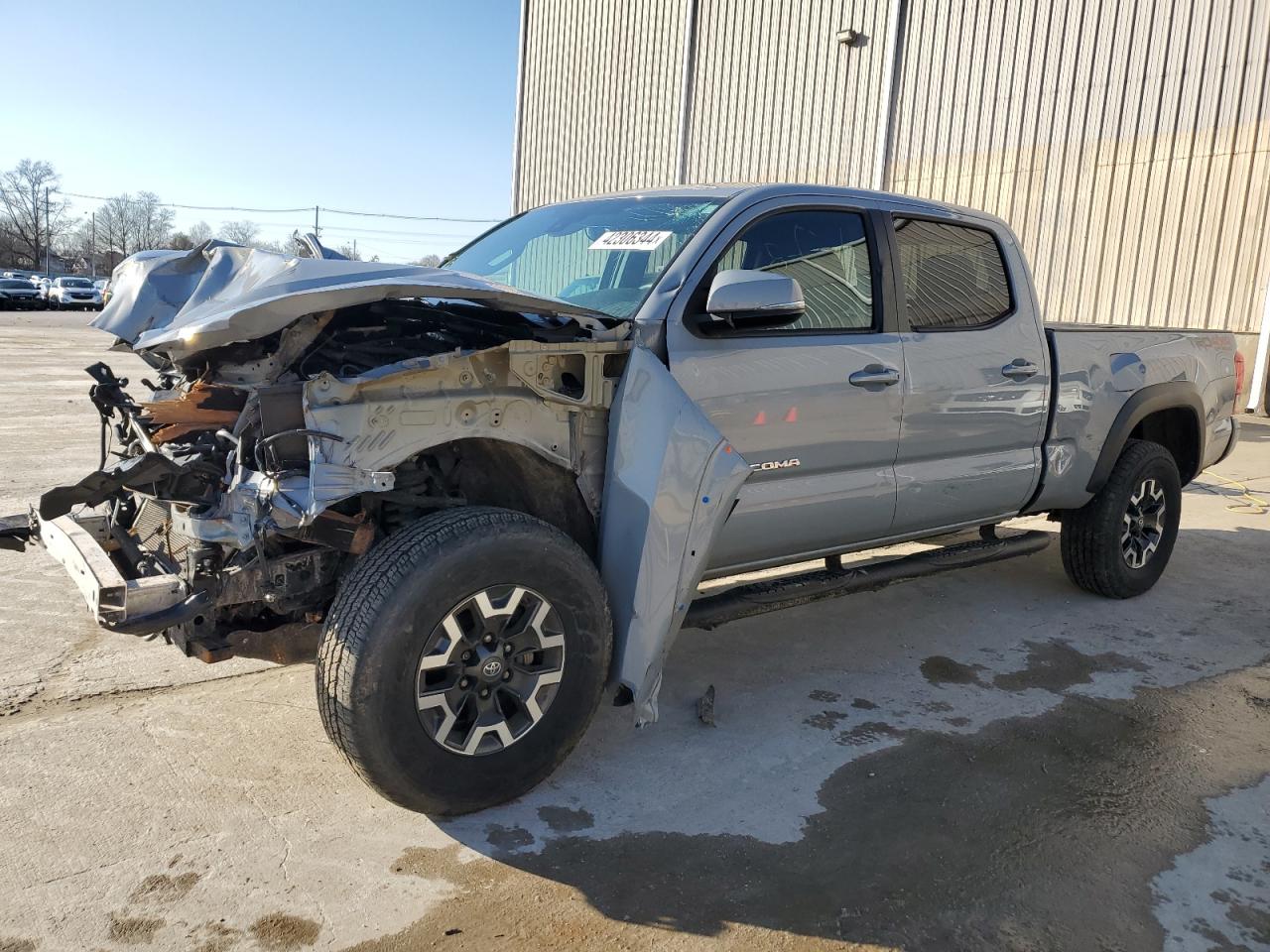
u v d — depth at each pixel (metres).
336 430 2.51
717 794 3.05
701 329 3.26
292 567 2.76
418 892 2.50
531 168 22.66
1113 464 4.88
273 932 2.32
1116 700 3.87
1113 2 13.10
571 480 3.12
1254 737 3.56
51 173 91.12
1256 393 12.30
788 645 4.42
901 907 2.50
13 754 3.12
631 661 2.99
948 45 14.96
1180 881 2.65
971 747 3.43
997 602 5.12
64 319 36.69
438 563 2.59
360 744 2.55
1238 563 5.98
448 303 3.30
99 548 2.68
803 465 3.57
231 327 2.47
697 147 18.83
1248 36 11.92
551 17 21.78
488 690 2.80
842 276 3.76
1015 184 14.36
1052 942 2.38
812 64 16.81
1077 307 13.88
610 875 2.60
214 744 3.24
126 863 2.56
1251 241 12.10
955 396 4.05
